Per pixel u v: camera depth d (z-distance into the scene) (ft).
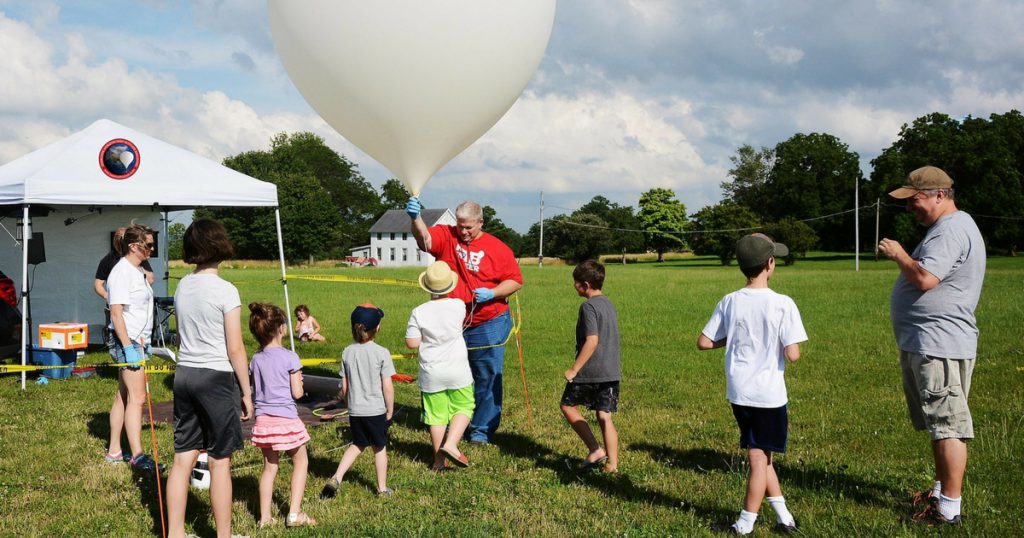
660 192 307.99
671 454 19.31
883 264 189.98
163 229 40.70
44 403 24.56
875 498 15.57
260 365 14.32
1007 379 27.71
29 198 27.73
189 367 12.49
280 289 86.53
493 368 20.33
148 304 17.42
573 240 287.07
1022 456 17.84
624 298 73.46
